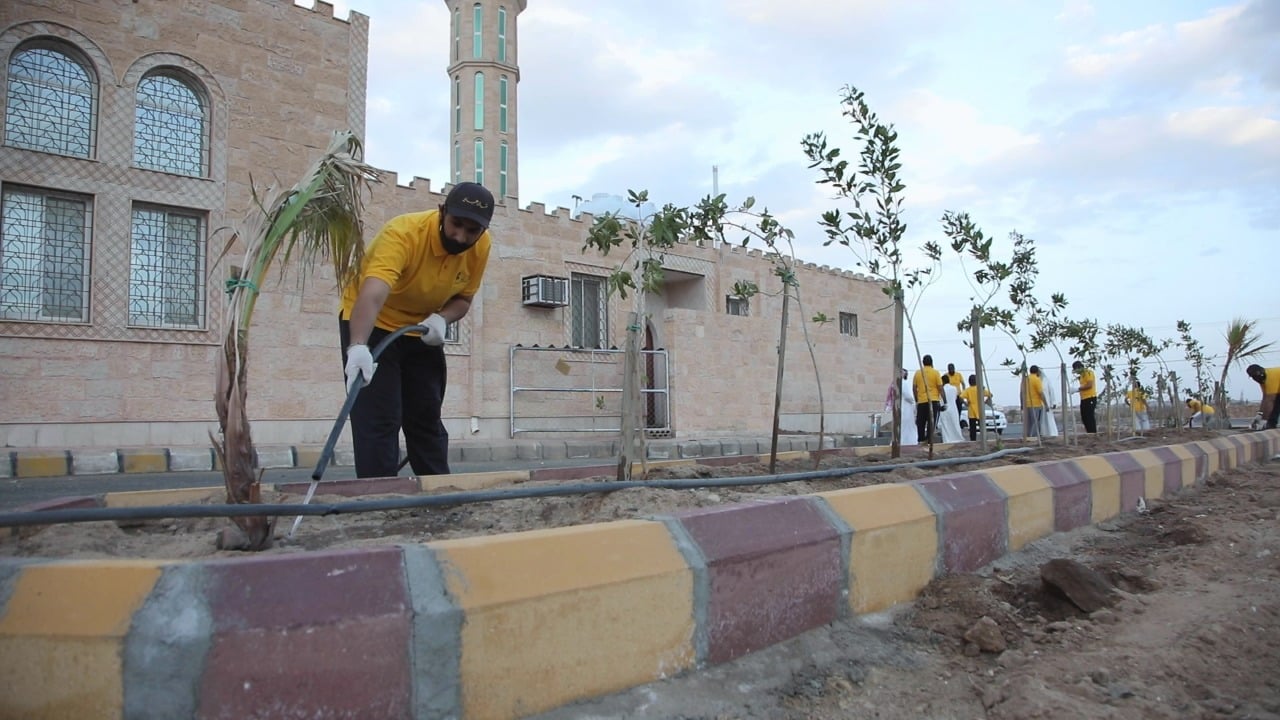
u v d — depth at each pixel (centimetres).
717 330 1789
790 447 1673
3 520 209
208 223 1170
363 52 1328
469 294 436
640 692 237
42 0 1045
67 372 1063
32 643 177
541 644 216
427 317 420
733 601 269
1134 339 1184
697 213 492
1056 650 294
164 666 172
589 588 228
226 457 257
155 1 1131
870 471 473
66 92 1076
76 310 1080
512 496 300
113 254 1097
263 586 186
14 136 1034
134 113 1116
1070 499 499
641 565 244
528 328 1515
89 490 739
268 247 267
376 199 1309
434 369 435
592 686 227
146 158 1130
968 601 336
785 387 1972
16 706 177
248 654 177
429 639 196
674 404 1694
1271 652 293
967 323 753
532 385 1516
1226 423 1467
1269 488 705
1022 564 416
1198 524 514
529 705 213
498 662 207
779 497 327
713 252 1855
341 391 1283
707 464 546
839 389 2134
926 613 334
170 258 1152
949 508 382
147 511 222
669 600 248
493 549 220
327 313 1273
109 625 176
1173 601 352
